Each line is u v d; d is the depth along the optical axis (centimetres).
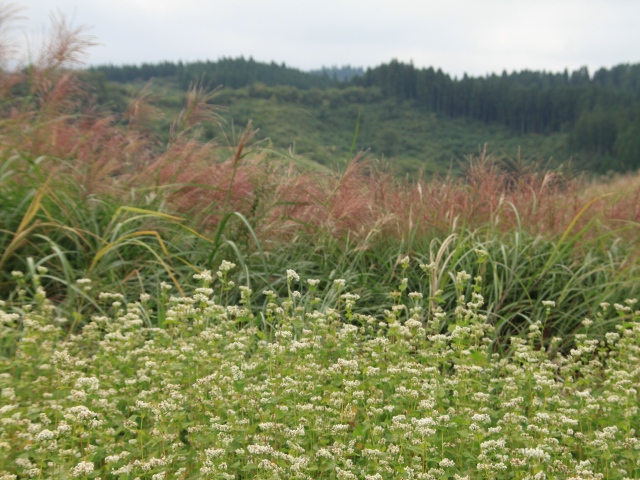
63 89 686
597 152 9450
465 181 798
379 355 419
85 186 630
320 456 309
